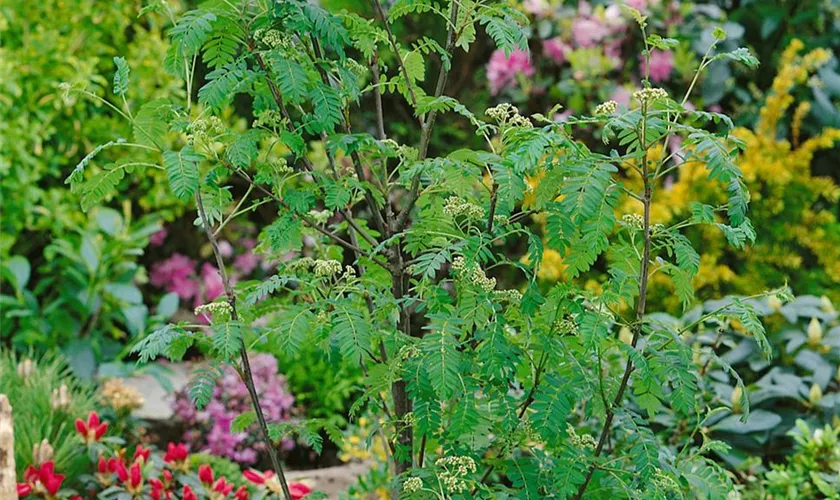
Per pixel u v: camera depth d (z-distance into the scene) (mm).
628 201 5312
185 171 2273
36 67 5762
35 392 4340
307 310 2299
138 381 5848
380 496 3973
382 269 2787
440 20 6770
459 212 2393
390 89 2695
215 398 5316
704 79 6262
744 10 6715
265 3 2459
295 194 2445
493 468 2627
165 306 5824
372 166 2801
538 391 2324
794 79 6043
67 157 5992
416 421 2375
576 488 2303
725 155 2057
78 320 5918
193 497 3578
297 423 2639
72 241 5867
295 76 2279
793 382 4059
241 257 7164
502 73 6184
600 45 6145
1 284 5957
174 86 6383
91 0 6199
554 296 2334
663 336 2295
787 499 3561
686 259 2246
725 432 4016
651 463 2273
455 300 2559
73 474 3926
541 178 2434
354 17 2543
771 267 5410
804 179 5457
